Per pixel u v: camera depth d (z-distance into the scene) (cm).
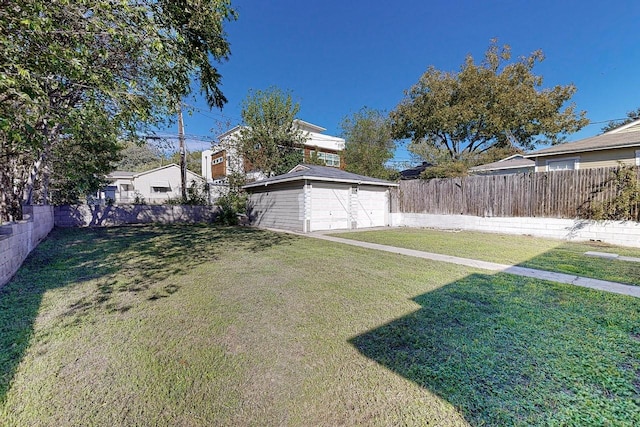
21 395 184
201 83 719
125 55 446
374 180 1287
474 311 319
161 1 459
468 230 1105
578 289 392
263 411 173
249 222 1479
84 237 915
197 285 425
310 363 224
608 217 779
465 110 1756
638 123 1088
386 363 222
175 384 198
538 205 921
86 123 389
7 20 275
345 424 163
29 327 280
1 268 400
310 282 439
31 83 285
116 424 162
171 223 1489
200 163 3581
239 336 268
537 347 242
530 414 167
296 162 2091
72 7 314
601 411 169
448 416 167
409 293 385
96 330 277
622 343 247
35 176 833
